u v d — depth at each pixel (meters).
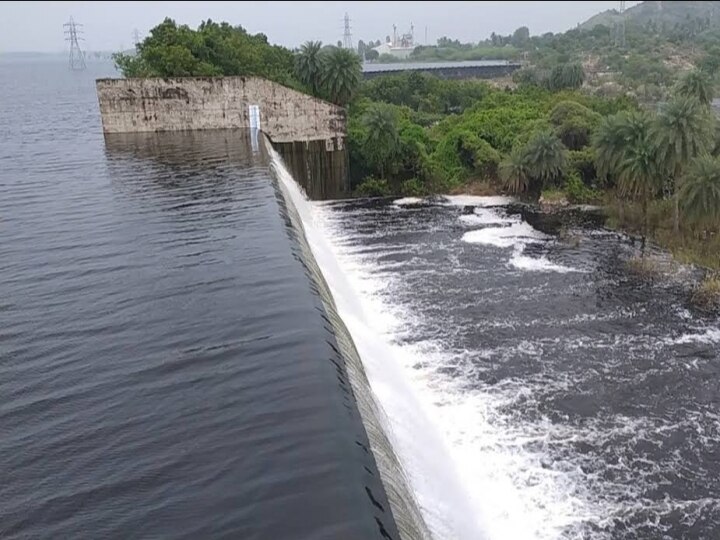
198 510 9.48
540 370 24.30
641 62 167.88
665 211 48.34
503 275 35.94
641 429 20.67
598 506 17.08
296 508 9.45
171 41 58.66
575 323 29.00
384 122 59.03
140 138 47.97
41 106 103.50
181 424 11.62
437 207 55.97
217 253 21.12
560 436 20.05
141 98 50.03
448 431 19.88
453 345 26.28
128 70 67.31
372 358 20.95
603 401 22.25
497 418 20.88
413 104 113.88
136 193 29.81
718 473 18.64
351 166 62.41
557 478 18.05
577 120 65.44
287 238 22.77
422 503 13.65
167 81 49.88
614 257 39.78
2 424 11.79
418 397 21.73
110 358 14.17
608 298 32.28
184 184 31.61
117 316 16.36
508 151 65.62
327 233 46.00
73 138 52.44
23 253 21.44
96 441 11.23
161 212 26.31
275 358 13.93
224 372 13.38
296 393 12.51
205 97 51.06
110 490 9.96
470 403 21.66
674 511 17.05
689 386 23.47
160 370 13.56
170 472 10.34
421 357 25.08
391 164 61.78
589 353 25.92
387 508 9.66
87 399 12.55
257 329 15.41
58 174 34.97
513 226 48.53
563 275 36.03
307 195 56.78
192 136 48.44
